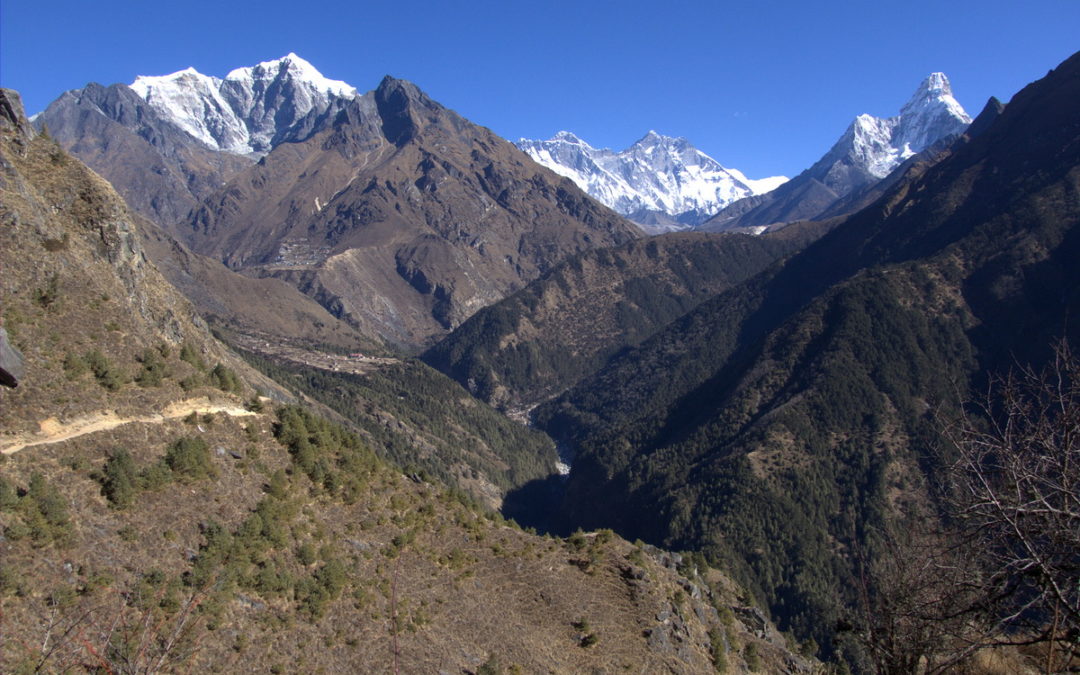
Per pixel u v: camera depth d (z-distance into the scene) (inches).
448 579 1761.8
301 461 1764.3
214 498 1481.3
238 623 1272.1
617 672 1625.2
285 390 4857.3
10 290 1560.0
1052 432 442.9
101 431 1418.6
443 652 1492.4
